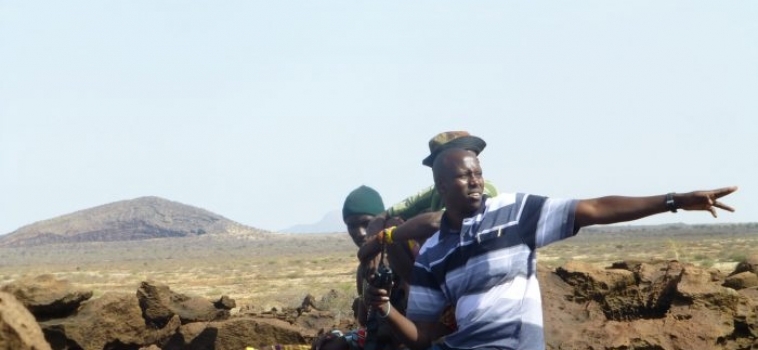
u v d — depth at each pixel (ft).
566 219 20.04
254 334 32.68
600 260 206.90
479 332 20.18
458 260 20.77
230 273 252.01
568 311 31.55
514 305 20.16
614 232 580.71
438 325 21.75
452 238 21.18
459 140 26.68
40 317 27.96
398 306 25.89
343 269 242.99
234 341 32.71
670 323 30.76
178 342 33.19
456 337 20.47
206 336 32.86
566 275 33.01
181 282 205.36
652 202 19.53
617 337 29.63
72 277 229.45
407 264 25.08
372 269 26.30
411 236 23.95
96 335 28.66
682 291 32.19
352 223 28.76
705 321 31.27
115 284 203.51
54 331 27.73
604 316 31.83
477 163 21.21
